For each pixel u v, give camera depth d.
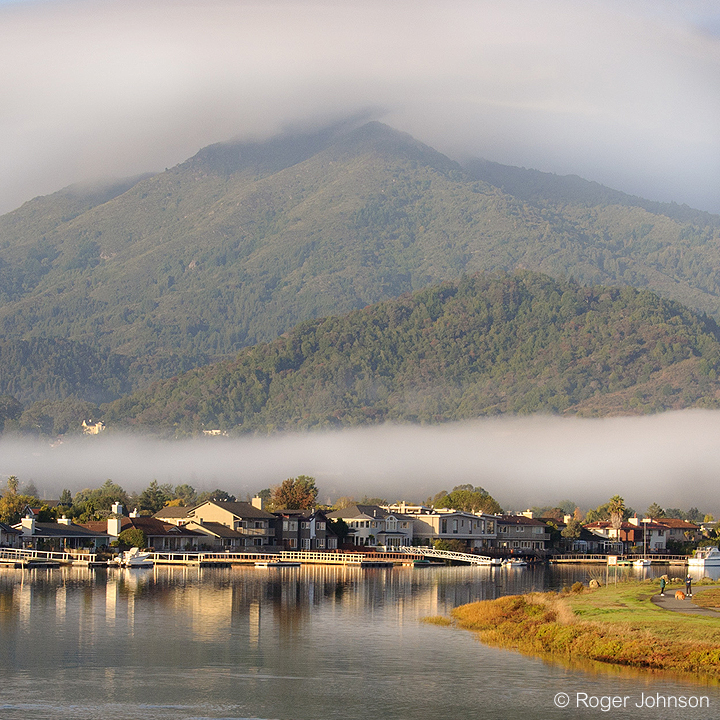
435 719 104.44
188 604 187.62
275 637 148.88
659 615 145.00
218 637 148.50
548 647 136.25
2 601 188.50
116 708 108.12
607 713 105.62
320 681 119.50
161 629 155.88
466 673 122.56
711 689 113.69
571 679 118.50
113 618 167.25
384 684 118.06
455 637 148.88
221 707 108.94
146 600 193.62
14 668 125.38
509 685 116.62
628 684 116.00
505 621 157.75
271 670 125.06
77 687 116.31
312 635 150.88
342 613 177.00
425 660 130.25
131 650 137.50
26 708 107.88
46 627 156.62
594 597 175.50
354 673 123.31
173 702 110.56
